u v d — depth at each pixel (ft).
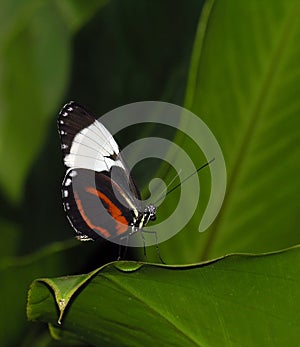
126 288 1.70
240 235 1.87
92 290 1.71
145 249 1.88
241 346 1.71
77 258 1.90
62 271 1.89
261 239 1.87
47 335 1.93
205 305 1.70
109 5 2.05
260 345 1.71
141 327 1.75
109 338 1.80
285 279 1.66
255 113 1.85
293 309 1.67
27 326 1.92
